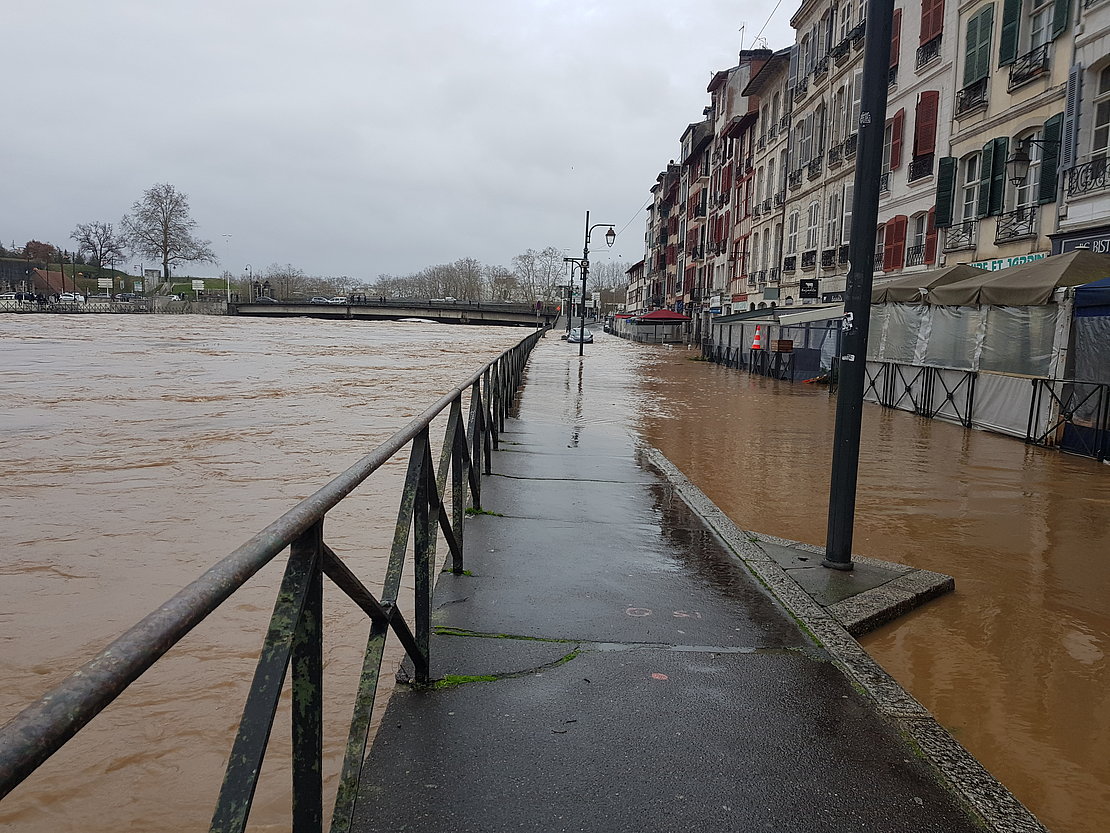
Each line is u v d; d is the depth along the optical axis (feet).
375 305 343.46
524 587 15.30
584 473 27.35
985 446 39.27
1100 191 48.52
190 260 411.54
